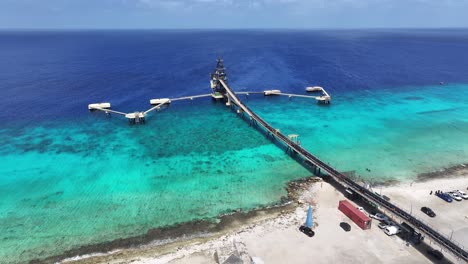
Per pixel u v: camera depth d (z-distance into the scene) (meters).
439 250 42.97
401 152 73.19
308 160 65.88
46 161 69.56
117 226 49.16
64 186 60.25
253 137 82.75
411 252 42.75
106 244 45.38
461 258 38.72
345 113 99.75
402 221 47.56
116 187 59.88
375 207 52.19
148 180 62.12
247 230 47.72
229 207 53.75
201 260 41.84
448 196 54.56
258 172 65.06
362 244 44.31
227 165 68.00
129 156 72.06
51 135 83.50
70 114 99.75
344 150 74.06
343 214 51.12
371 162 68.44
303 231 46.78
